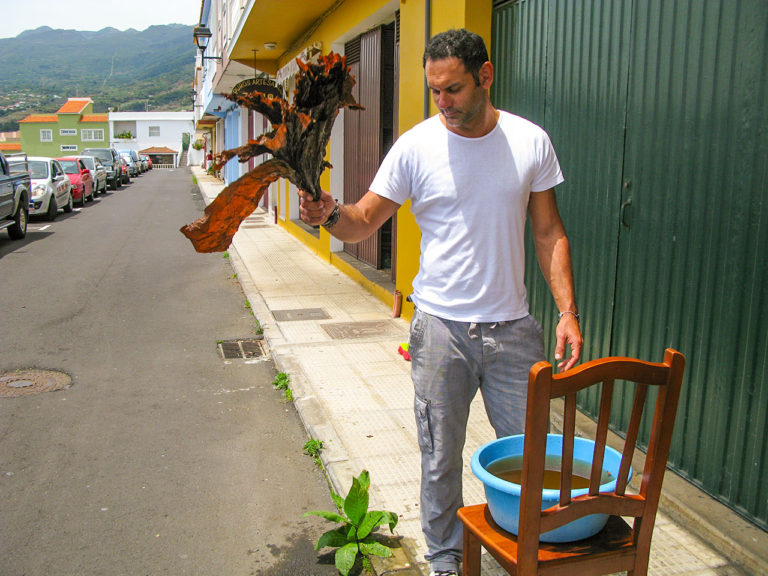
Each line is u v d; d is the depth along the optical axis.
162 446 4.20
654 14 3.41
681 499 3.22
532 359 2.46
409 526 3.18
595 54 3.90
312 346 5.99
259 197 2.12
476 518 2.18
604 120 3.86
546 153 2.39
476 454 2.17
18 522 3.33
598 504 1.94
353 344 6.05
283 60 13.38
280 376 5.26
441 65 2.13
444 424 2.50
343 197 10.13
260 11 9.45
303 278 9.12
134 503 3.52
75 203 20.78
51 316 7.35
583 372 1.81
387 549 2.94
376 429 4.24
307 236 11.83
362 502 3.05
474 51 2.13
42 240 13.07
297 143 2.02
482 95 2.23
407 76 6.33
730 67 2.96
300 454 4.11
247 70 15.63
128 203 21.81
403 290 6.86
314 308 7.41
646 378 1.90
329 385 5.02
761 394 2.91
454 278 2.39
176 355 6.05
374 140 8.36
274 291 8.30
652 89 3.46
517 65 4.78
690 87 3.21
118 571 2.95
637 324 3.67
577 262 4.20
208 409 4.80
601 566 1.98
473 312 2.39
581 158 4.10
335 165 10.10
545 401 1.78
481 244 2.35
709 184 3.12
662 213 3.44
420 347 2.48
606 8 3.79
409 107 6.30
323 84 1.95
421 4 5.88
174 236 13.91
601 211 3.94
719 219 3.08
